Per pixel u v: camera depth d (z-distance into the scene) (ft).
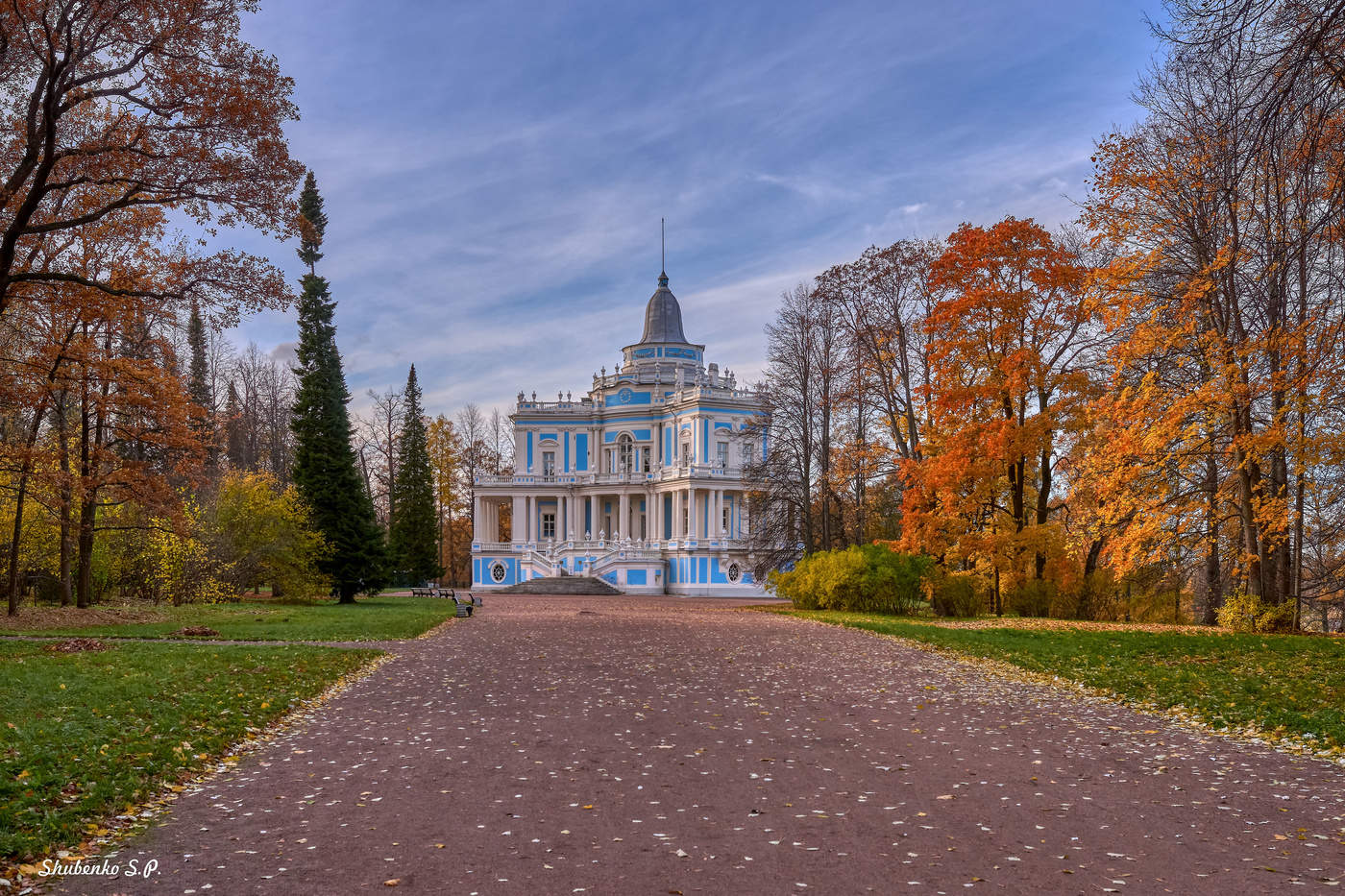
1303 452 71.51
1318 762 33.78
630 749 35.55
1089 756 34.71
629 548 224.33
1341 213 39.27
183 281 75.46
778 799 28.45
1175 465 82.43
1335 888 21.01
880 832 25.17
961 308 103.55
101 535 113.19
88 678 47.57
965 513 106.93
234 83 72.02
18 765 28.99
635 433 254.27
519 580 239.30
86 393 94.17
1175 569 117.50
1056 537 106.01
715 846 23.93
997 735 38.68
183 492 108.06
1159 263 85.51
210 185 72.90
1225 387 75.77
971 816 26.66
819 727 40.16
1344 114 37.78
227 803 28.14
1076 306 104.42
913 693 50.08
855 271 134.31
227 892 20.68
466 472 301.84
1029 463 112.06
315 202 174.70
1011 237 103.14
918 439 136.05
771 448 161.58
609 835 24.89
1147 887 21.06
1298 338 67.56
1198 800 28.48
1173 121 81.71
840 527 169.17
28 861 22.30
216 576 123.54
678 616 121.70
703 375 254.06
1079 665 60.54
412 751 35.35
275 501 137.18
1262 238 69.62
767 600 191.52
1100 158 88.12
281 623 92.89
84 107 81.10
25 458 83.71
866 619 104.47
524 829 25.41
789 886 21.04
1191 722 41.65
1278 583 82.74
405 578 242.99
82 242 89.45
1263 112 35.73
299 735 38.73
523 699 47.73
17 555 90.07
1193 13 35.45
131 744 33.40
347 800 28.45
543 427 259.80
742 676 56.80
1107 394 89.25
